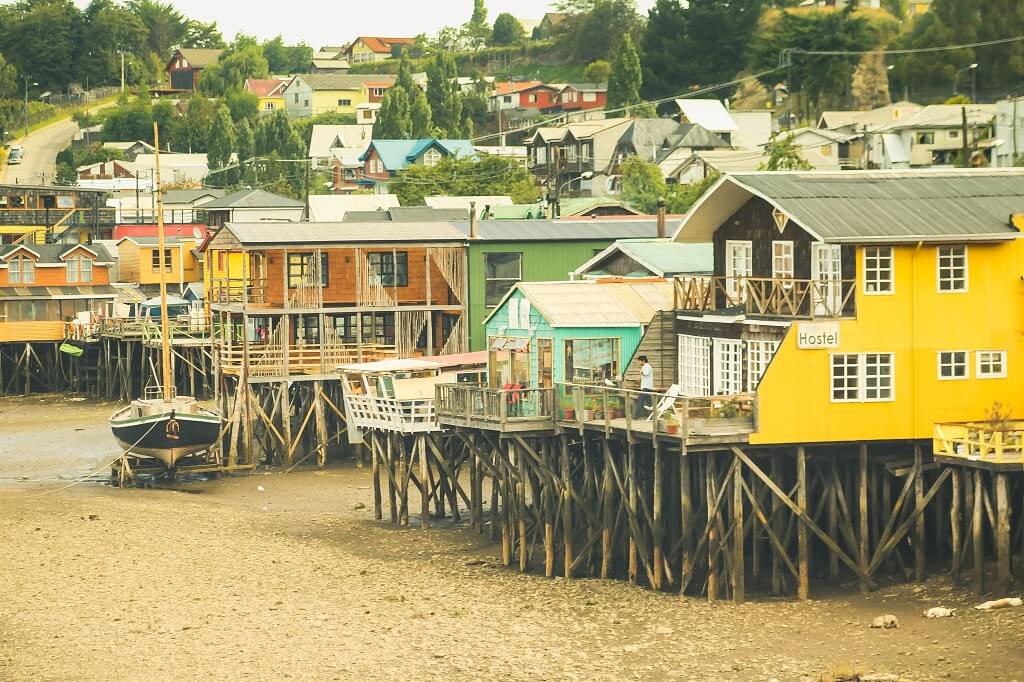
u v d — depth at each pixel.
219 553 59.16
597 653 43.31
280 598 51.50
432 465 72.38
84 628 47.72
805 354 47.41
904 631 43.38
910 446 49.16
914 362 48.16
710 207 54.16
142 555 58.69
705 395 53.94
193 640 46.00
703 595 48.97
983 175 53.75
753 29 195.88
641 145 160.88
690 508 48.41
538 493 56.12
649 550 52.06
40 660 44.12
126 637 46.50
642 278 64.94
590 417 52.00
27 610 50.16
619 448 54.03
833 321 47.53
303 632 46.66
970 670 39.22
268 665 43.09
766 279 49.56
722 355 53.31
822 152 142.25
